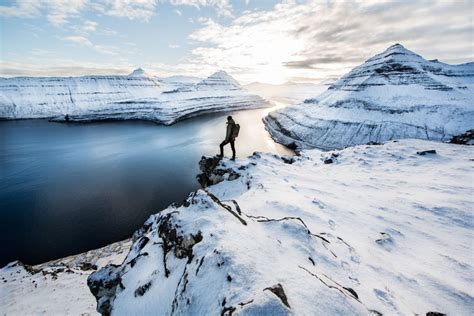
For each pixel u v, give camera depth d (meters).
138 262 7.39
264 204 9.71
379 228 8.62
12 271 21.77
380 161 18.42
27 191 41.94
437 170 14.95
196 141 77.69
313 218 8.68
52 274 20.45
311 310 3.60
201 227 6.29
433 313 4.77
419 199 11.05
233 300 3.83
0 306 16.16
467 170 14.13
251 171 16.16
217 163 18.50
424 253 7.17
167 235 7.30
